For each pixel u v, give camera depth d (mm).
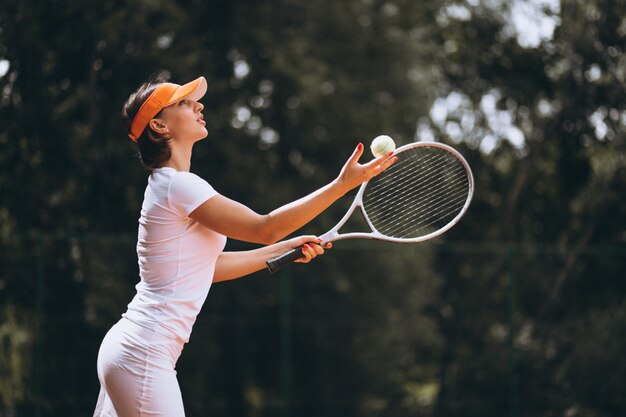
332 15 20125
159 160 4105
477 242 19922
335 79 20062
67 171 15148
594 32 17953
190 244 3986
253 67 18812
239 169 17766
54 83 15141
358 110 20109
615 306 13992
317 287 16141
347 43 20750
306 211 3930
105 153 15641
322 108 19922
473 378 14398
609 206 17688
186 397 14094
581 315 14047
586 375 13609
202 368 14148
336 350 14391
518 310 14344
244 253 4594
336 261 16656
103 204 15516
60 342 12117
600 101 18078
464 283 15469
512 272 13164
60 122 14930
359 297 16719
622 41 17766
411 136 21906
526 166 19141
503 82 19391
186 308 4004
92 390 12219
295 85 19141
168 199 3924
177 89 4090
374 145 4379
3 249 12031
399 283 17141
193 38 17328
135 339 3920
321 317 15883
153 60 15781
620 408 13516
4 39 14539
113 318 12500
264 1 19078
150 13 16250
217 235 4086
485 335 14828
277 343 14266
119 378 3924
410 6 20562
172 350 3986
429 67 21328
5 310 11906
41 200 14781
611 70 17922
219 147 17375
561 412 13602
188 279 4000
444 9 20297
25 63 14594
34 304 12062
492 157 20188
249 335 14258
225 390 14211
